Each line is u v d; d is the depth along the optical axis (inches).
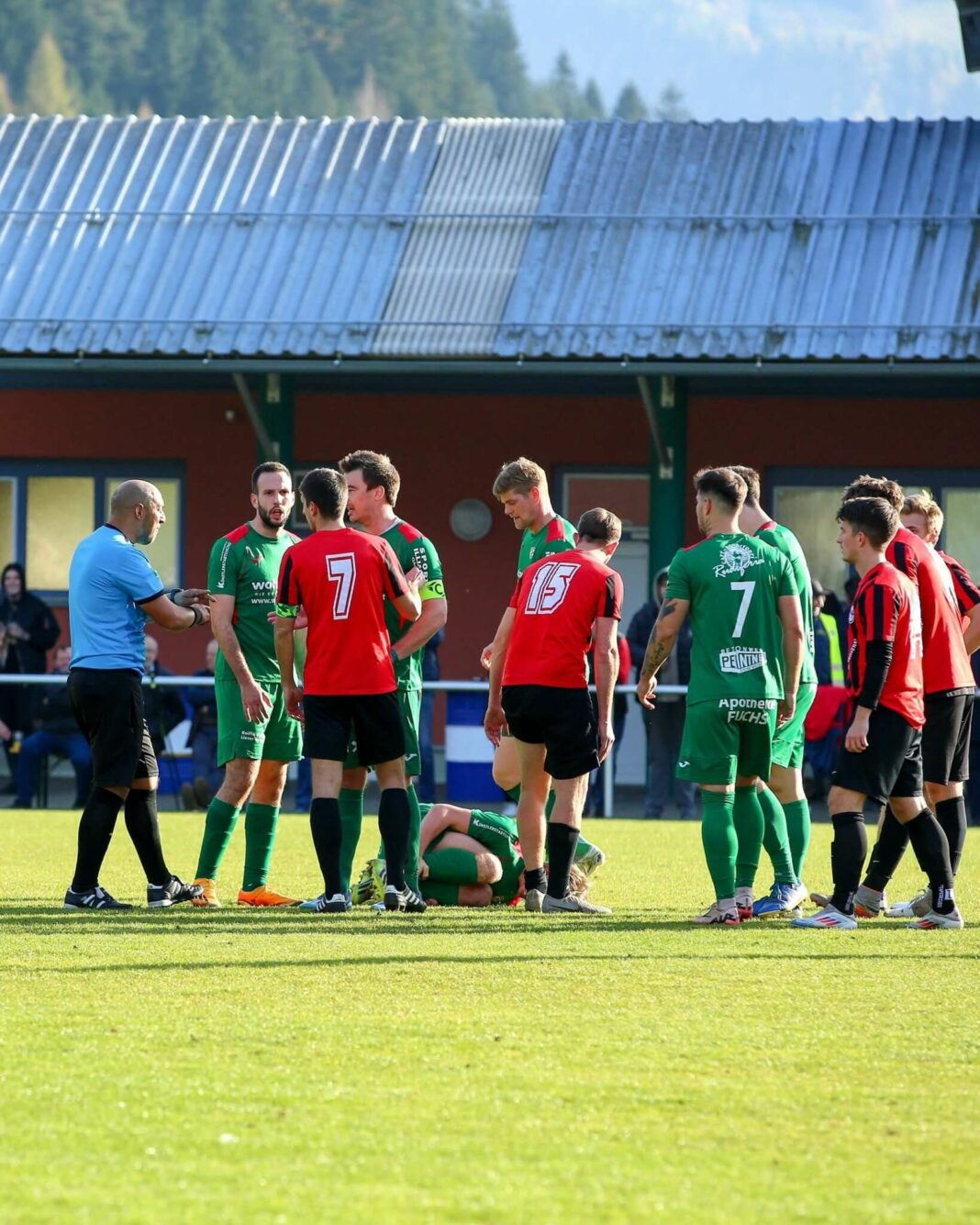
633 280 2583.7
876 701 1113.4
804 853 1243.8
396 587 1160.2
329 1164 607.5
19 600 2373.3
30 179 2888.8
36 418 2942.9
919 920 1169.4
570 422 2827.3
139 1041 776.3
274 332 2564.0
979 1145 637.9
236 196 2837.1
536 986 903.1
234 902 1268.5
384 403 2866.6
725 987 904.9
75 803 2239.2
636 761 2709.2
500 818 1290.6
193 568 2913.4
